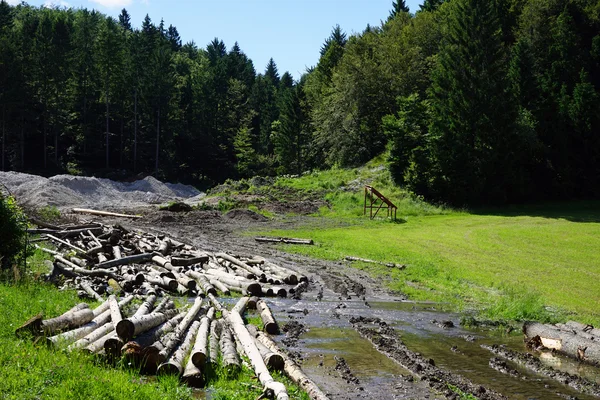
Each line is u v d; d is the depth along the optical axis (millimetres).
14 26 99250
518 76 59250
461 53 54375
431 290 20953
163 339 10312
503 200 53125
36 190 49500
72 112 86250
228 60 139000
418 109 55812
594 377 11297
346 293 19750
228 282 19625
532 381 10734
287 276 21219
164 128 92375
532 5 72062
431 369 11055
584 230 37312
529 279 22938
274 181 62312
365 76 73250
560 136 56344
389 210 48500
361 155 72250
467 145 51969
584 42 68750
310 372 10508
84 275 19094
